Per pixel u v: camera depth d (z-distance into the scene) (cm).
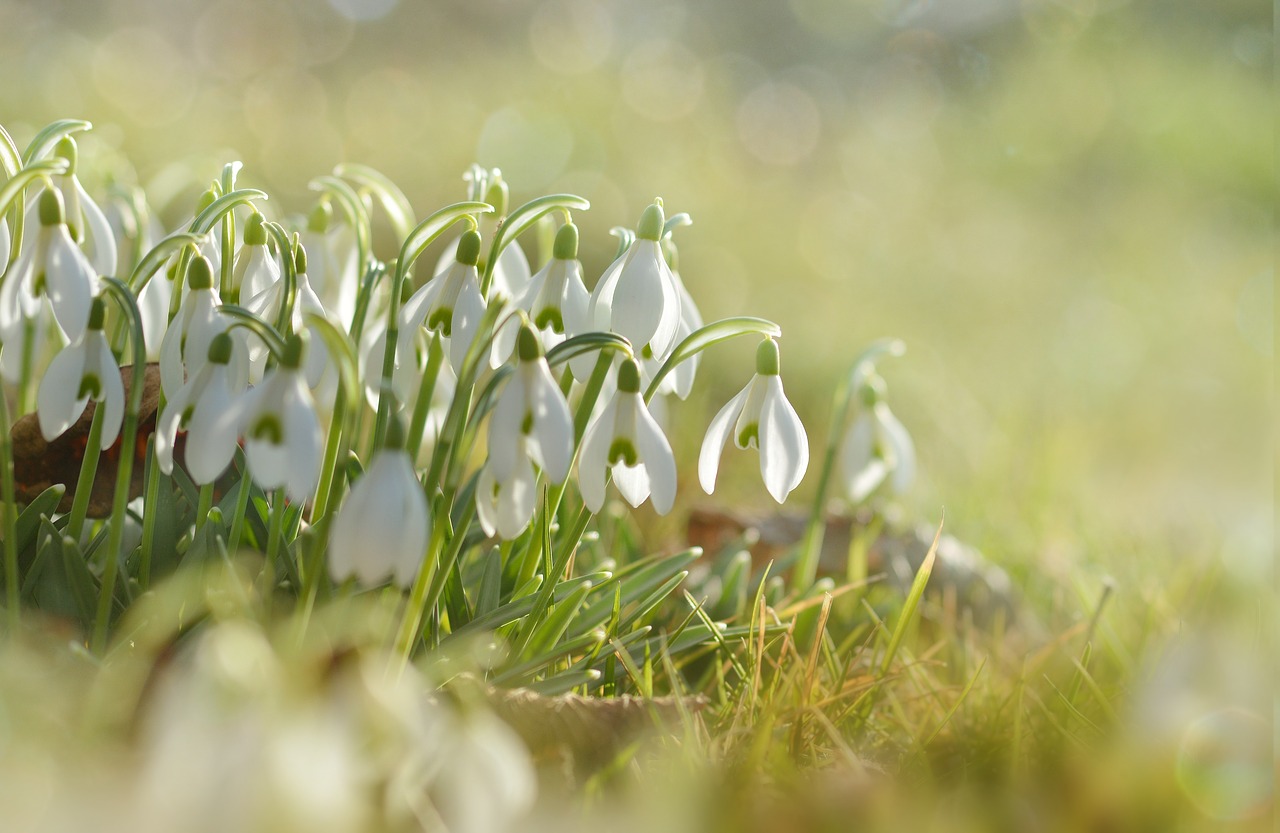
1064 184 276
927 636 71
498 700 56
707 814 55
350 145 213
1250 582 72
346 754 49
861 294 195
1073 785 56
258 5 273
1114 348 179
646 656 60
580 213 188
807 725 59
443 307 58
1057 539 88
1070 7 309
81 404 56
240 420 54
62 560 57
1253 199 269
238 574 57
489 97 261
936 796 57
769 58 350
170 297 61
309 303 58
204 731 48
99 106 191
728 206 225
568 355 56
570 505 65
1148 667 64
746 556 66
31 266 56
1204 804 55
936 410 131
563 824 55
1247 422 146
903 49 336
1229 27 302
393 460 53
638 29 345
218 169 75
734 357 143
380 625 55
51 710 54
